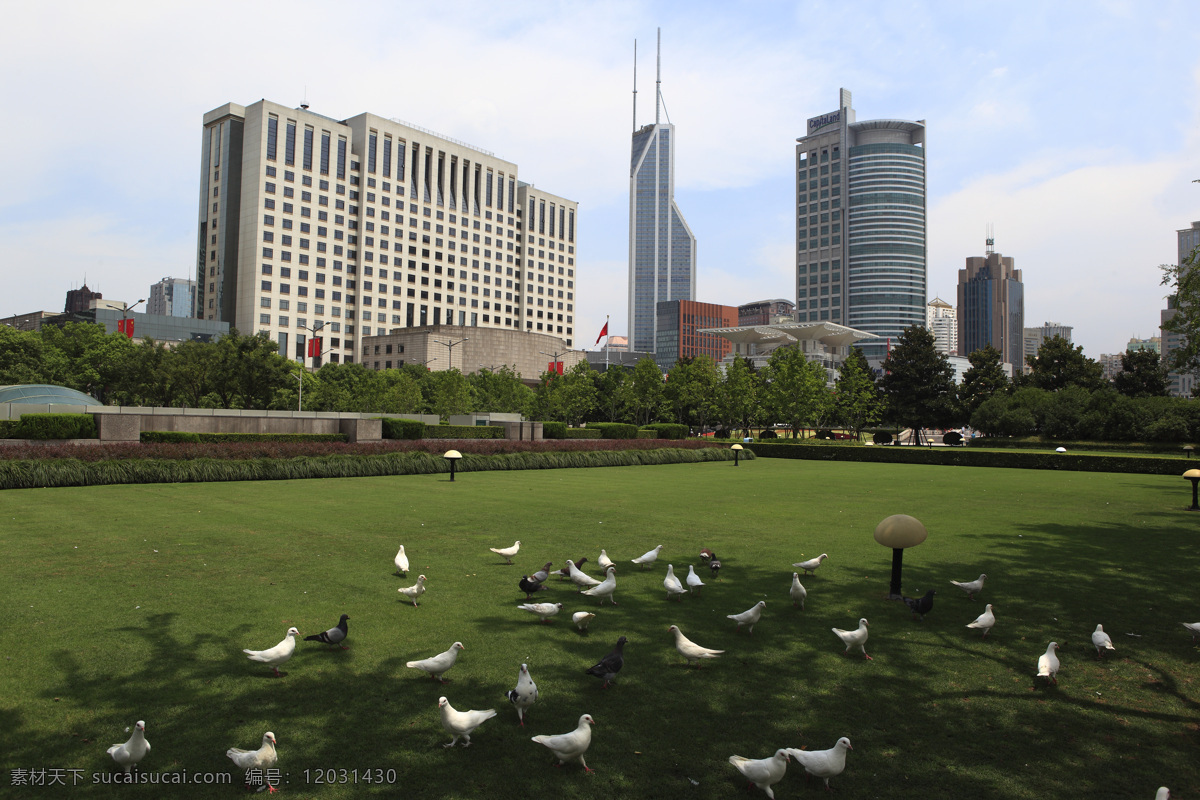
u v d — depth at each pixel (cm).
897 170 18675
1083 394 5941
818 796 514
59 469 2194
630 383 7438
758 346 12112
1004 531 1669
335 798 496
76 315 9700
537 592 1061
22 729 585
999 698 695
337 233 11944
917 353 7238
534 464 3522
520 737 596
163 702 643
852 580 1170
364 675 718
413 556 1276
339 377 8150
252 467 2570
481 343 10975
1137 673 766
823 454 4962
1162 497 2455
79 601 939
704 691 700
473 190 14162
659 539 1513
